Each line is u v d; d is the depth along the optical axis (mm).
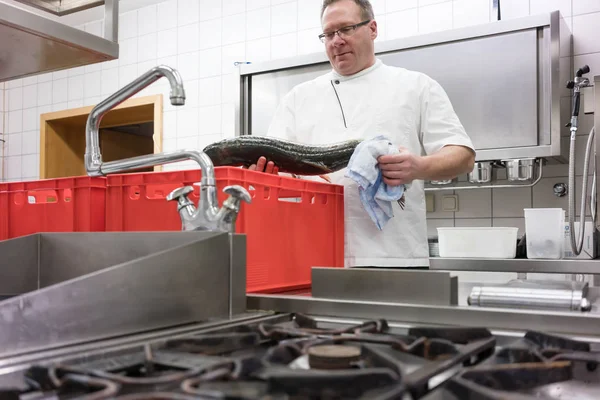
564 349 742
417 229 1874
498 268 2350
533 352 703
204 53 3754
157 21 3953
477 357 759
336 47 1874
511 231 2383
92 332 821
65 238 1292
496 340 820
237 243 1056
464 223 2906
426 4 3021
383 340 750
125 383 558
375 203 1521
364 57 1902
